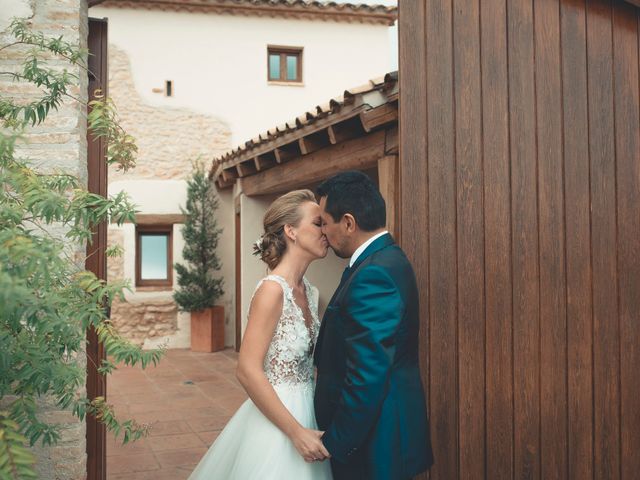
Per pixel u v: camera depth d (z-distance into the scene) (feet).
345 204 6.47
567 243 9.25
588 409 9.25
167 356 27.48
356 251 6.54
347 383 5.77
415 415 6.22
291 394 6.64
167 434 15.62
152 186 30.14
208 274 29.66
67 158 8.54
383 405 6.02
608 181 9.49
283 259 6.95
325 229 6.71
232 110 31.45
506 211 8.98
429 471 8.46
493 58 9.03
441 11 8.84
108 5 29.94
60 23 8.50
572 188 9.30
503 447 8.79
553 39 9.30
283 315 6.57
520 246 9.02
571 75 9.36
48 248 4.63
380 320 5.78
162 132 30.50
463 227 8.77
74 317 6.00
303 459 6.53
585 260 9.32
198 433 15.72
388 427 5.99
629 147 9.62
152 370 24.23
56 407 8.36
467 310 8.71
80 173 8.73
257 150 20.71
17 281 3.95
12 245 4.22
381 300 5.85
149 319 29.63
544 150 9.20
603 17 9.55
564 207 9.25
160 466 13.21
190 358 26.99
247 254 26.22
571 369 9.18
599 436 9.29
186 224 28.99
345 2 32.04
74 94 8.55
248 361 6.34
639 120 9.68
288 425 6.24
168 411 17.98
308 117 15.35
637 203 9.63
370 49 33.45
